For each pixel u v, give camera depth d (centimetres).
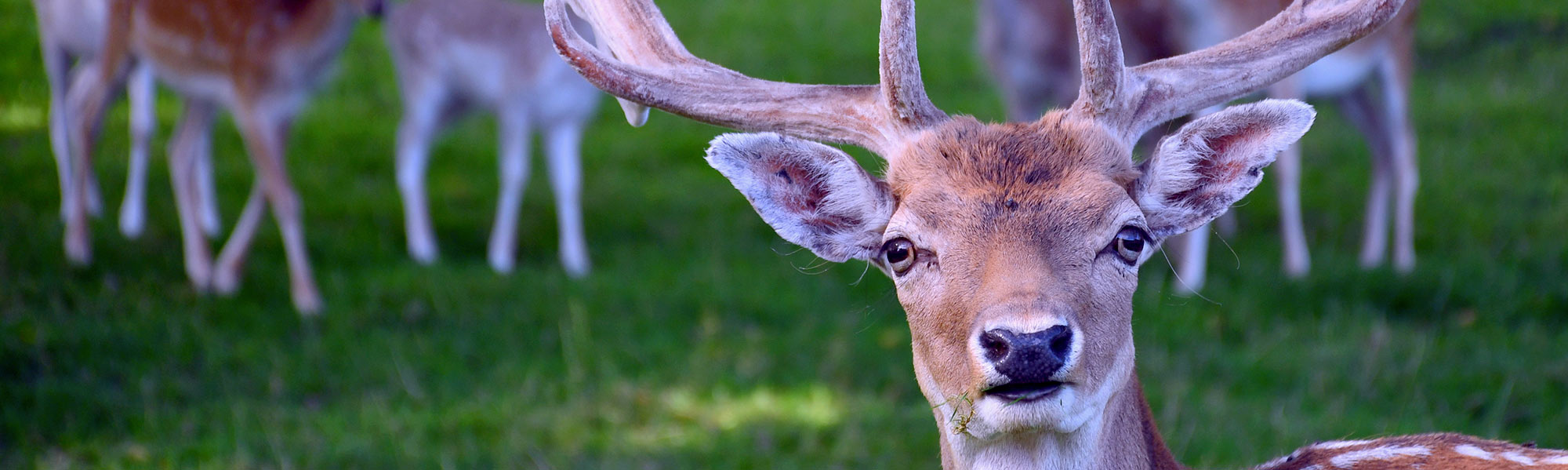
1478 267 1266
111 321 1116
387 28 1483
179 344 1080
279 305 1209
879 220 520
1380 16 578
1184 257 1258
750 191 527
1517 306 1175
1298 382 1015
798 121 553
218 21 1238
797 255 1387
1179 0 1280
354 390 1023
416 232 1398
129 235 1359
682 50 586
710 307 1223
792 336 1141
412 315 1193
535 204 1598
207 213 1425
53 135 1414
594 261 1414
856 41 2245
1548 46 2127
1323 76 1303
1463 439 604
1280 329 1134
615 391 1016
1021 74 1476
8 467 863
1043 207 479
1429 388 994
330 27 1256
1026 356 446
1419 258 1345
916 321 496
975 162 496
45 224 1341
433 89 1433
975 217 480
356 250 1375
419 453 887
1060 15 1414
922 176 503
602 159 1752
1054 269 468
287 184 1216
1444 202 1509
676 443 926
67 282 1188
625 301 1248
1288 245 1299
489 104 1433
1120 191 488
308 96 1275
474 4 1430
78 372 1015
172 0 1252
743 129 560
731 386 1032
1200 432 901
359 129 1783
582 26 1448
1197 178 520
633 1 602
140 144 1392
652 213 1562
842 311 1216
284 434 916
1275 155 512
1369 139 1383
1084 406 473
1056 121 514
